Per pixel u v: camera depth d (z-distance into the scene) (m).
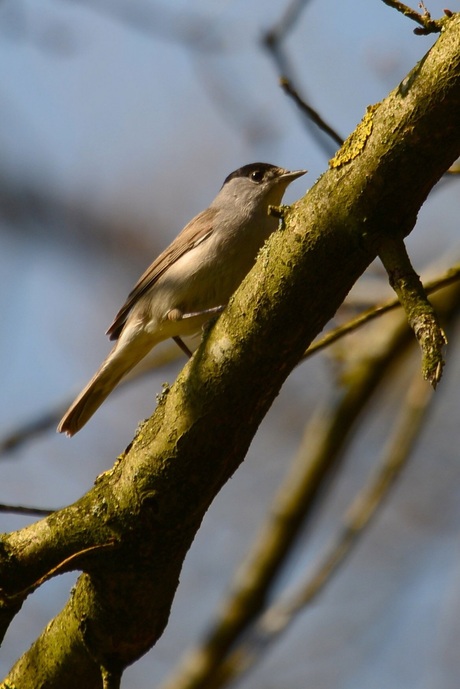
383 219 5.57
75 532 6.29
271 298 5.76
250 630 10.65
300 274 5.69
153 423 6.25
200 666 10.51
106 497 6.30
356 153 5.56
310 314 5.79
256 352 5.84
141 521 6.18
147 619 6.52
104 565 6.29
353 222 5.57
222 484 6.25
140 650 6.67
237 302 5.91
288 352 5.88
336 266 5.68
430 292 7.80
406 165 5.42
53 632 6.82
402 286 5.45
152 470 6.14
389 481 10.76
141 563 6.27
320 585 10.65
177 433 6.07
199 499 6.17
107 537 6.24
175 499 6.14
